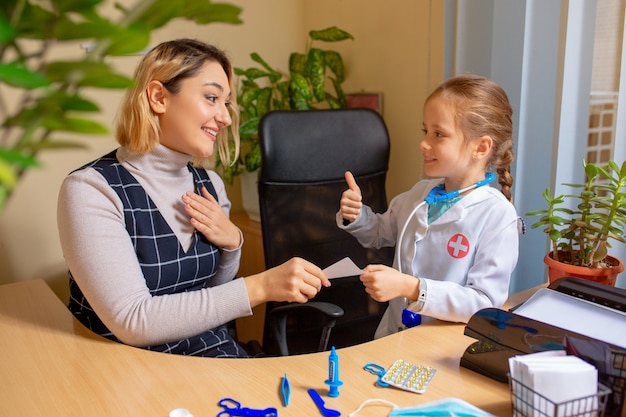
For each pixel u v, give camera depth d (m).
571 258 1.24
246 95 2.02
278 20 2.34
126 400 0.79
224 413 0.74
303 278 1.03
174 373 0.86
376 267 1.04
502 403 0.76
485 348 0.84
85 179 1.07
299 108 1.98
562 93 1.44
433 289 1.02
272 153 1.52
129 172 1.15
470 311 1.02
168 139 1.15
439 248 1.17
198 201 1.22
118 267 1.02
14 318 1.12
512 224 1.11
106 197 1.07
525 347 0.80
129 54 0.30
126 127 1.12
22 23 0.28
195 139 1.13
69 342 0.99
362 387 0.80
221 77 1.14
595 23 1.48
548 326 0.81
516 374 0.70
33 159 0.27
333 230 1.61
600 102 1.58
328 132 1.60
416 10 1.91
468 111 1.10
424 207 1.21
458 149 1.12
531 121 1.56
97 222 1.03
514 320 0.83
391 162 2.12
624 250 1.43
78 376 0.86
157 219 1.15
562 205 1.52
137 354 0.93
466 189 1.16
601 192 1.57
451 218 1.16
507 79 1.56
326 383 0.80
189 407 0.76
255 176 2.06
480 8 1.61
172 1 0.29
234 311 1.04
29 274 1.82
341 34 2.05
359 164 1.64
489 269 1.08
